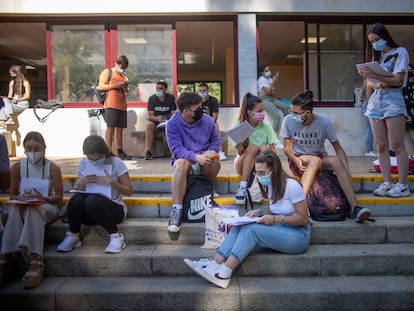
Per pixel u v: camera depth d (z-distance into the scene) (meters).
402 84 4.06
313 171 3.84
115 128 6.35
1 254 3.29
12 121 6.91
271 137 4.19
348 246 3.60
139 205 4.02
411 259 3.38
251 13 7.15
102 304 3.12
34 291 3.14
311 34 7.44
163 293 3.10
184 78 15.43
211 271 3.15
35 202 3.32
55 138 7.20
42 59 12.41
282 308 3.09
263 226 3.27
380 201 4.02
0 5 6.97
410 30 7.59
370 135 7.10
